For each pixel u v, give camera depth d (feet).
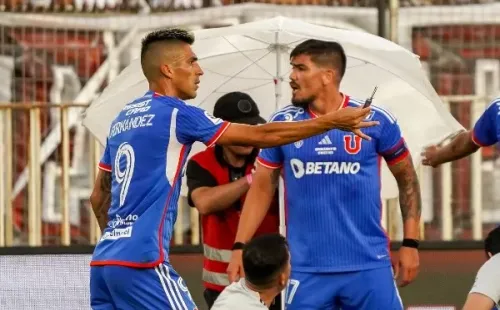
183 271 69.97
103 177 52.95
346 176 54.90
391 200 76.23
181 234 79.56
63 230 79.25
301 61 55.26
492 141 54.54
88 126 65.77
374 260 55.36
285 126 47.39
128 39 88.17
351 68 64.39
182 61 50.60
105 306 50.55
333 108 55.57
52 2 87.04
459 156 56.18
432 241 70.18
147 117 49.24
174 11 88.99
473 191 79.66
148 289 48.73
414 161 64.95
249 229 55.93
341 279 55.21
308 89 55.21
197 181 60.80
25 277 69.15
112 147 50.80
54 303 69.21
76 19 87.20
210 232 60.85
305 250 55.36
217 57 64.75
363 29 88.43
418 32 87.20
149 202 48.91
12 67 86.22
